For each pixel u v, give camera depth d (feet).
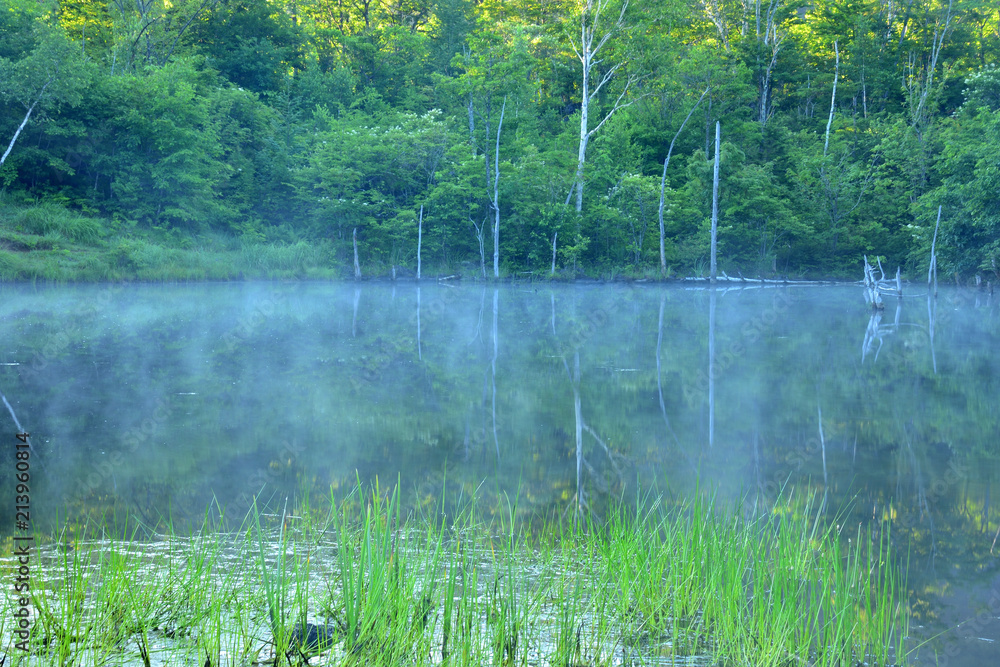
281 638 10.32
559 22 158.81
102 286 98.94
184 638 10.73
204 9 172.14
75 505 16.79
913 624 11.60
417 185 139.23
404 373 37.81
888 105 187.62
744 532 14.08
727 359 43.52
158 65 150.10
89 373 36.17
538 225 138.00
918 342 52.49
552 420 27.17
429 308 78.59
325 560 13.46
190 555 13.50
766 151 166.81
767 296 105.09
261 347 46.57
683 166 160.04
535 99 179.22
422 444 23.38
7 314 62.85
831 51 196.95
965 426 26.23
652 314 74.69
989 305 89.76
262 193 143.84
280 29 185.68
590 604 12.13
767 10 198.90
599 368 40.01
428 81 194.90
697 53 159.33
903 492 18.54
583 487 18.75
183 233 127.03
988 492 18.56
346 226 136.46
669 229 146.20
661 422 26.99
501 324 63.67
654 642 11.07
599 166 150.61
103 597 11.45
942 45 188.24
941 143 145.18
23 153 118.62
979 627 11.49
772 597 11.55
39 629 10.68
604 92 180.96
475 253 142.51
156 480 18.97
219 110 143.33
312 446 22.97
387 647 10.27
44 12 122.62
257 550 13.92
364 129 137.18
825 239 147.33
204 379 35.06
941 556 14.30
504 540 14.83
